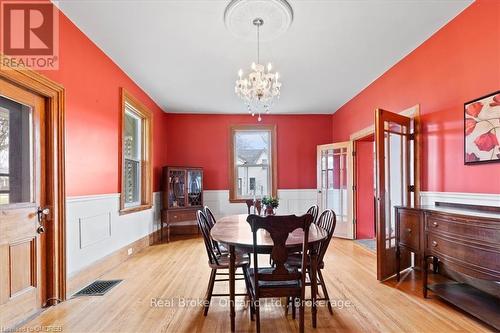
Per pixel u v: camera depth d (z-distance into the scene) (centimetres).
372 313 242
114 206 375
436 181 313
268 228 201
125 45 332
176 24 288
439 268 330
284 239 204
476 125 259
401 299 268
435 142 314
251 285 235
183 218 564
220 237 231
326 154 609
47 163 258
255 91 311
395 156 379
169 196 556
